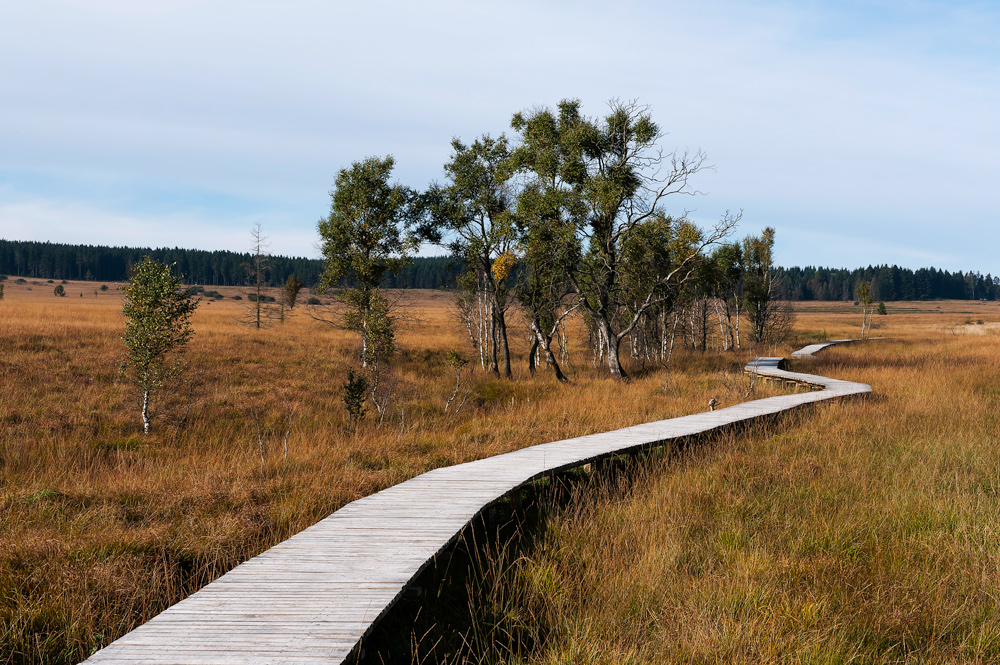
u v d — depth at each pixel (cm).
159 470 989
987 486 809
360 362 2331
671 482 827
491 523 721
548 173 2330
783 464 935
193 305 1484
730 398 1844
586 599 498
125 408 1491
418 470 934
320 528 603
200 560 565
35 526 642
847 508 704
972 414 1300
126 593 482
